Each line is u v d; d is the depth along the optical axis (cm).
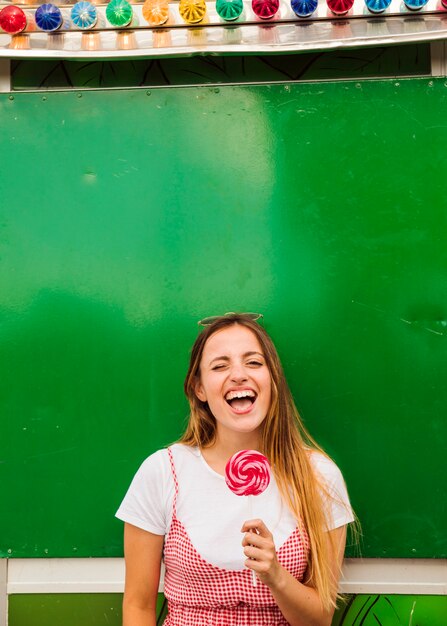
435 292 206
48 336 211
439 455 204
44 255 211
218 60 213
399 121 208
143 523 186
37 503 209
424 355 206
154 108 212
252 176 210
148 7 197
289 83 210
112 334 210
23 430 209
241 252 209
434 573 206
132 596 187
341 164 209
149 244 210
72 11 199
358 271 207
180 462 189
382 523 205
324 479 186
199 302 210
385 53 211
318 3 197
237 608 175
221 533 177
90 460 209
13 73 215
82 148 212
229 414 181
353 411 206
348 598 207
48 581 210
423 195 207
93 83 214
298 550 178
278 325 208
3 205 212
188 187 211
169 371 209
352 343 207
